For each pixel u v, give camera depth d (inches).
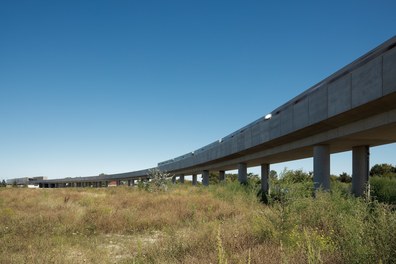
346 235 278.5
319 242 298.0
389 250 214.2
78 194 1315.2
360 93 682.8
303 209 420.8
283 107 1083.3
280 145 1240.2
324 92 821.9
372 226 241.9
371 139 879.1
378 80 629.0
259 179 1859.0
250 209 700.7
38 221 589.9
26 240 453.1
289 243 319.6
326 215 396.5
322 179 959.0
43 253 361.7
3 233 495.2
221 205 791.7
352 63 750.5
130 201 948.0
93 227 569.6
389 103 642.8
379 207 273.1
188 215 666.2
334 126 856.9
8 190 1608.0
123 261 347.9
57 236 480.4
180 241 373.1
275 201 447.2
